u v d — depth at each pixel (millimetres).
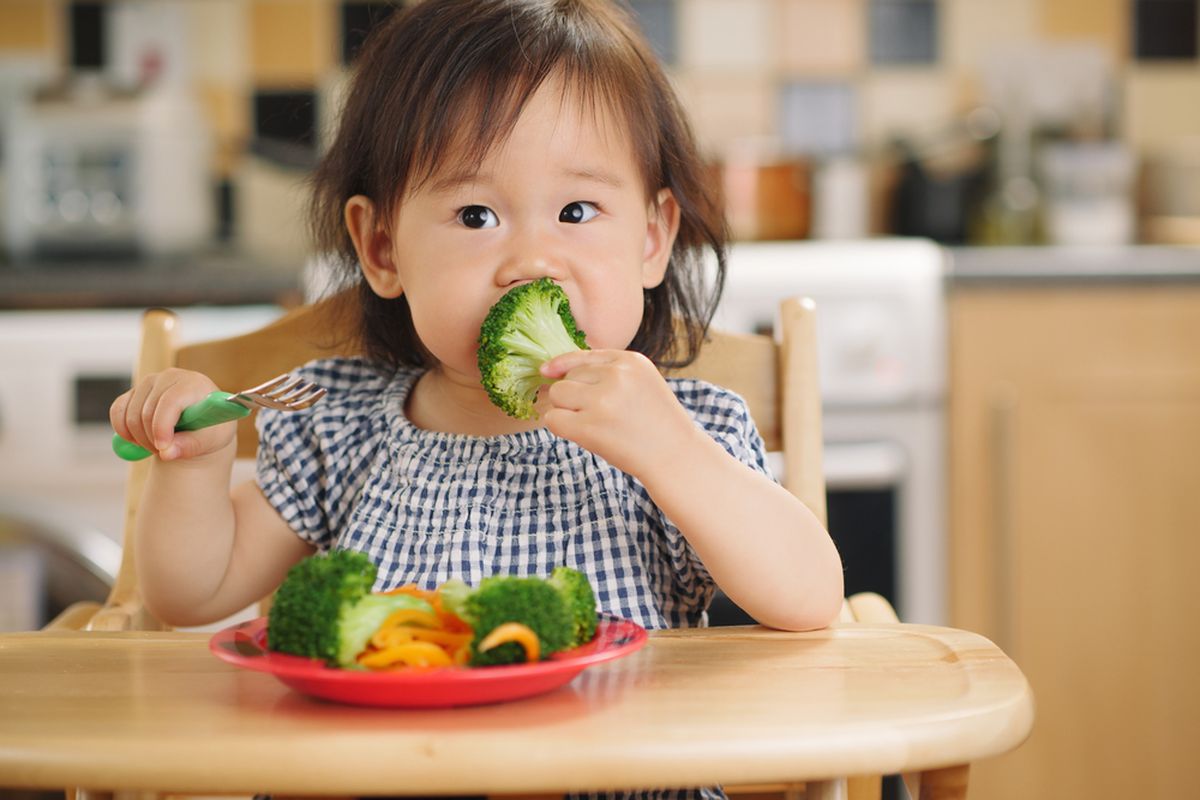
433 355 1090
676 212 1114
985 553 2250
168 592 1043
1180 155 2701
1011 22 2902
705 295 1220
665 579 1055
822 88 2920
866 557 2238
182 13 2855
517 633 718
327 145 1216
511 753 654
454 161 983
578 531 1037
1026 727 724
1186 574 2271
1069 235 2584
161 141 2449
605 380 843
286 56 2863
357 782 655
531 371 883
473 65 995
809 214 2691
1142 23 2893
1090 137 2771
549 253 971
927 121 2918
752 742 666
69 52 2846
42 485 2160
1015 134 2742
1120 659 2271
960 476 2246
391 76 1042
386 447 1100
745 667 804
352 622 732
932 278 2227
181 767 658
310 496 1118
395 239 1045
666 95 1102
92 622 1042
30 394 2154
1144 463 2262
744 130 2922
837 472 2199
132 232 2447
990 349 2240
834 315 2213
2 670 815
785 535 901
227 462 1035
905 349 2219
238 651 763
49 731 691
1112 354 2252
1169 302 2252
